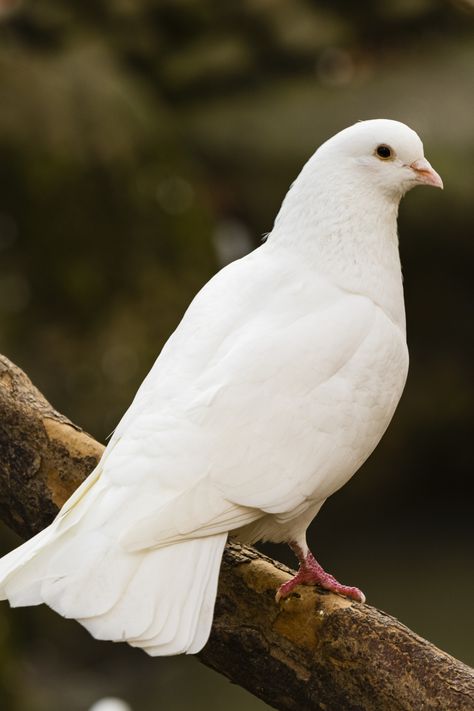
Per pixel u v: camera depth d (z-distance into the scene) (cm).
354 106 1705
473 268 1623
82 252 1432
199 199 1530
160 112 1641
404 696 527
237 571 575
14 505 627
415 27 1823
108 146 1478
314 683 549
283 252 603
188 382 536
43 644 1330
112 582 477
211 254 1523
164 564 490
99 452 619
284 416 537
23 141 1431
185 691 1295
